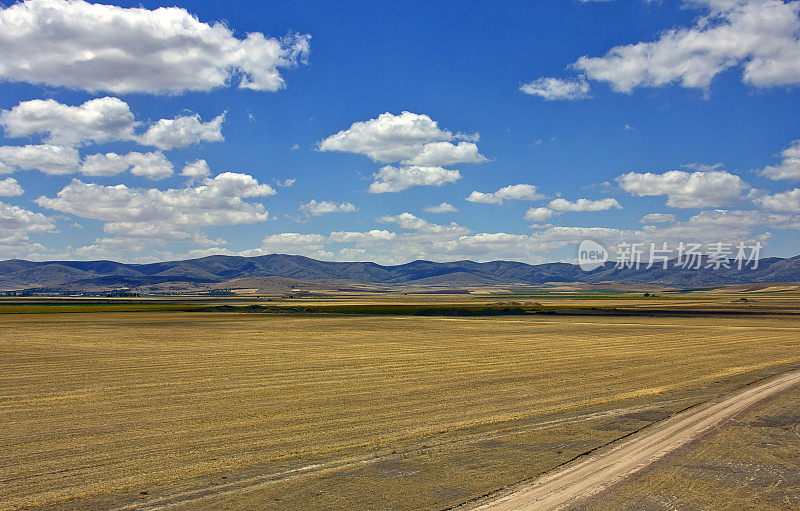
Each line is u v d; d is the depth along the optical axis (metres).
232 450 15.34
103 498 11.62
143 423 18.72
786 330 63.59
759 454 14.37
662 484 12.09
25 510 11.00
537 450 14.95
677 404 21.30
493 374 29.98
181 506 11.10
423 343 48.59
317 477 12.85
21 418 19.59
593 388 25.52
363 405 21.64
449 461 14.02
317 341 50.62
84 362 35.41
